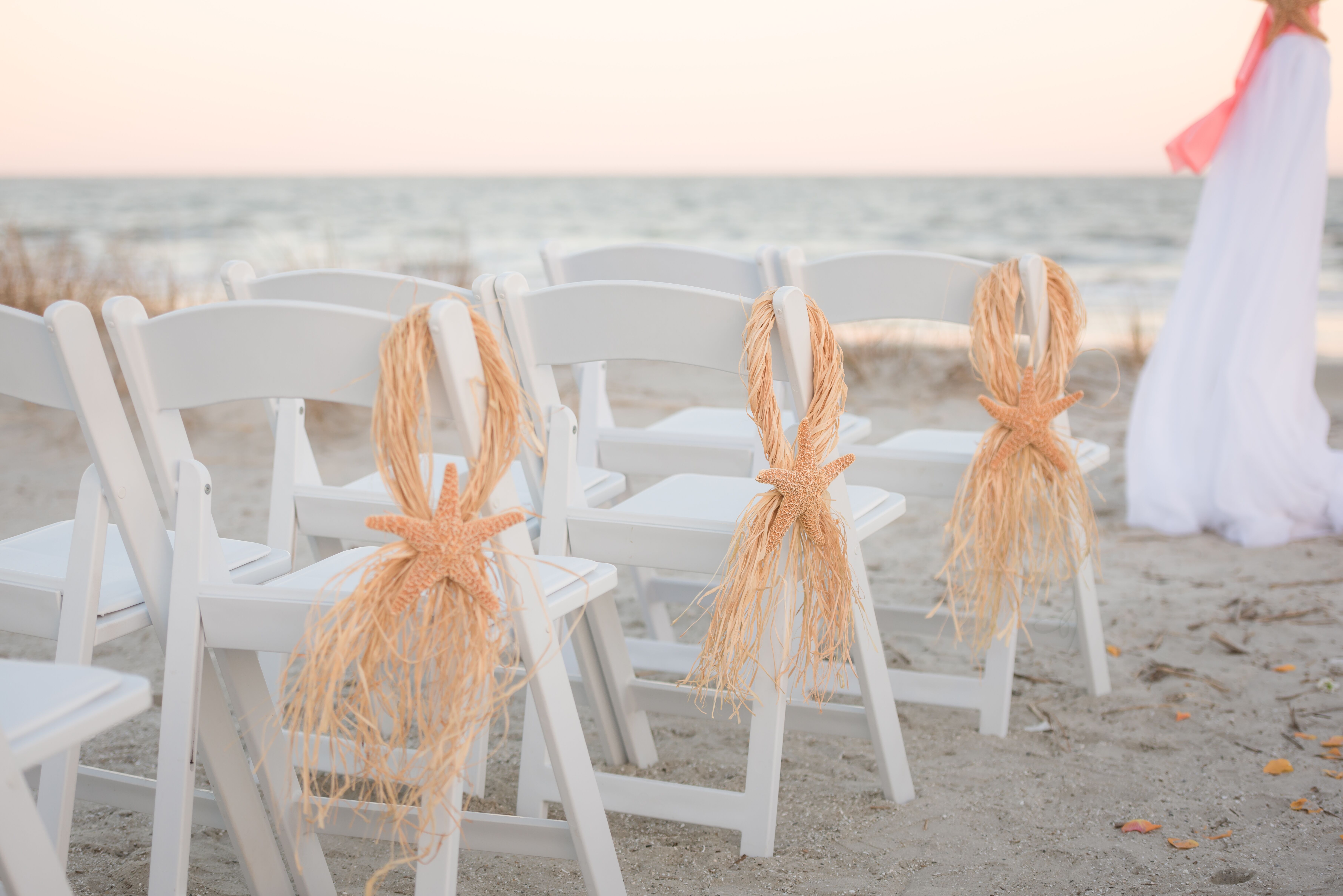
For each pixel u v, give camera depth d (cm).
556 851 147
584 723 233
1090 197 2145
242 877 167
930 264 189
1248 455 328
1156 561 321
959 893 158
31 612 144
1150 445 350
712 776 203
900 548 352
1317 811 182
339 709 123
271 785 149
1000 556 197
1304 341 327
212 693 144
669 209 2291
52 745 90
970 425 511
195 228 1839
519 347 166
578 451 237
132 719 227
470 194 2386
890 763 187
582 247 1888
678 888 161
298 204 2194
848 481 220
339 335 118
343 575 123
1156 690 237
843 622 166
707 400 582
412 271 721
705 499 179
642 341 158
